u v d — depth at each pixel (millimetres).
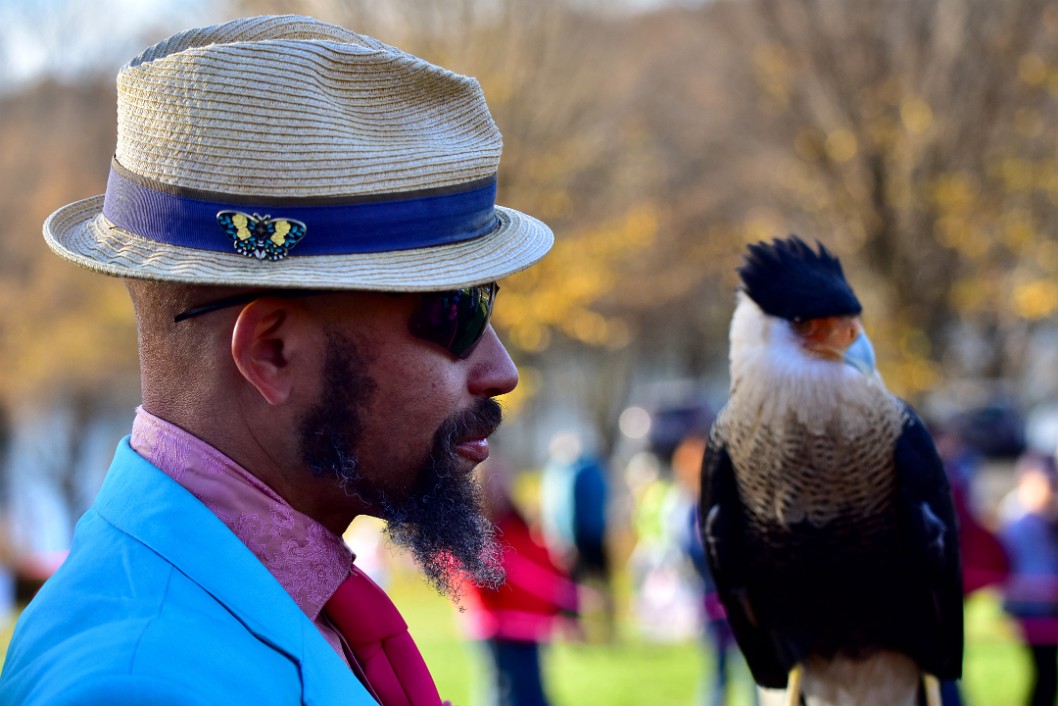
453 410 2129
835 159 18297
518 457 40281
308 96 1975
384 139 2045
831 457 4059
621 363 42094
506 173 20859
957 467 9172
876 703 4305
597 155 23922
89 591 1850
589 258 23172
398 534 2133
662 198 26266
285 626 1907
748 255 4250
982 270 19047
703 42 25469
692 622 12945
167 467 2016
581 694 10039
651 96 26047
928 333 19016
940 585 4121
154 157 2000
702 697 8961
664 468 32500
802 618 4297
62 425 31859
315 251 1982
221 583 1892
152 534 1920
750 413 4152
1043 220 19031
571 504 13789
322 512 2139
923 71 18125
